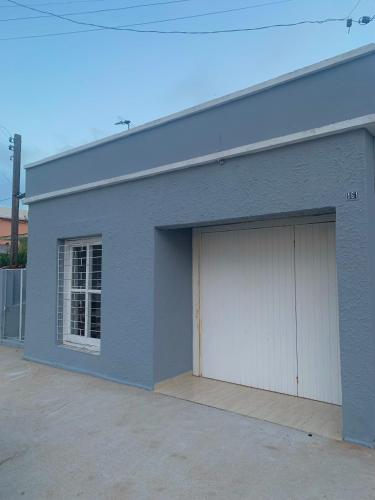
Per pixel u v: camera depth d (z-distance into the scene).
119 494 3.27
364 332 4.04
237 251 6.06
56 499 3.21
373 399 3.98
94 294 7.19
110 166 6.61
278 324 5.61
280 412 4.91
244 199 5.00
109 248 6.60
